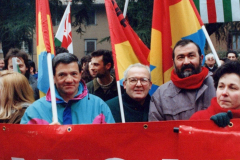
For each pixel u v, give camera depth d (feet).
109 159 8.00
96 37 90.79
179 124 7.84
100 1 88.99
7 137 8.26
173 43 12.34
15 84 9.41
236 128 7.68
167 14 12.32
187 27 12.32
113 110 11.36
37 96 14.67
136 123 7.93
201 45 12.60
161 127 7.89
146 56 13.10
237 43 63.62
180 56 10.48
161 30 12.43
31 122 9.02
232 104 8.24
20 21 53.31
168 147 7.88
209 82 10.49
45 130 8.10
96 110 9.45
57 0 55.88
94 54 13.91
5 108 9.23
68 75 9.09
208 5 13.94
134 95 10.68
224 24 48.03
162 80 12.30
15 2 54.39
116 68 11.23
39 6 11.22
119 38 11.94
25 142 8.17
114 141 7.97
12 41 55.47
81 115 9.26
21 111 9.33
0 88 9.25
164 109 10.32
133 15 49.70
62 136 8.04
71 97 9.39
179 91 10.40
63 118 9.18
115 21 11.93
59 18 57.98
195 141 7.64
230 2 13.76
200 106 10.28
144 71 10.68
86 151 8.01
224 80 8.30
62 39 18.53
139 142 7.95
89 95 9.62
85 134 8.00
